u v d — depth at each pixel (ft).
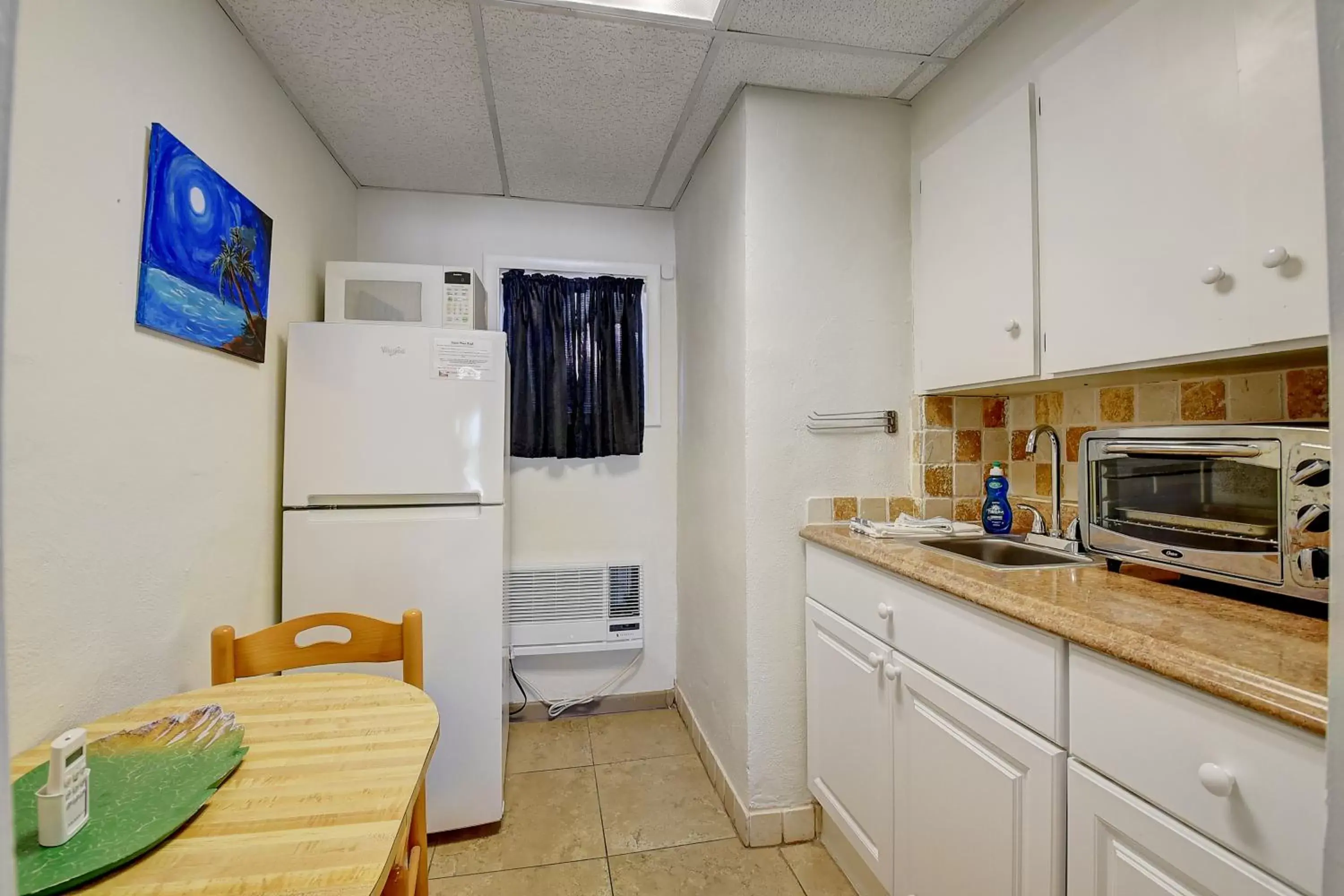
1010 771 3.18
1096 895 2.70
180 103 3.86
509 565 7.56
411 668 3.83
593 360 7.99
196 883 1.94
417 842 3.80
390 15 4.48
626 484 8.22
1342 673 1.01
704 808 6.04
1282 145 2.80
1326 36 1.03
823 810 5.47
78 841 2.05
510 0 4.34
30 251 2.76
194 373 4.04
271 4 4.34
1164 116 3.35
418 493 5.38
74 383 3.01
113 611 3.29
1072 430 5.29
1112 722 2.64
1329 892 1.01
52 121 2.87
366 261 7.54
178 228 3.79
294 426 5.18
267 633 3.79
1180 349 3.27
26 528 2.75
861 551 4.56
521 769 6.74
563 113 5.89
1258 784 2.11
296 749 2.73
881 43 4.90
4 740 0.81
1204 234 3.15
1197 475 3.29
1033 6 4.39
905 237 5.84
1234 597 3.21
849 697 4.82
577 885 4.99
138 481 3.49
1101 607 2.98
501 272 7.88
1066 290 4.01
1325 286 2.68
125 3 3.35
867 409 5.74
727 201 6.00
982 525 5.48
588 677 8.18
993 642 3.32
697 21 4.63
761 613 5.55
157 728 2.80
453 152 6.68
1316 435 2.77
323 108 5.73
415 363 5.41
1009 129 4.47
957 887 3.59
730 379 5.94
